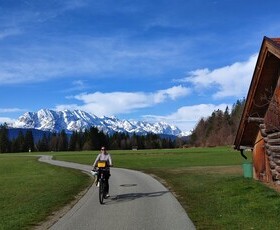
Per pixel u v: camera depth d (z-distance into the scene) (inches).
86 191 853.2
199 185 884.6
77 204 648.4
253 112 791.7
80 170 1765.5
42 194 818.2
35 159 3440.0
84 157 3494.1
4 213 588.4
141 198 701.9
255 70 698.8
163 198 693.9
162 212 542.9
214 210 540.7
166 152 3988.7
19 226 475.5
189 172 1387.8
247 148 906.1
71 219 509.7
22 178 1364.4
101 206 617.0
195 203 620.7
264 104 739.4
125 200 679.7
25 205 658.2
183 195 730.8
